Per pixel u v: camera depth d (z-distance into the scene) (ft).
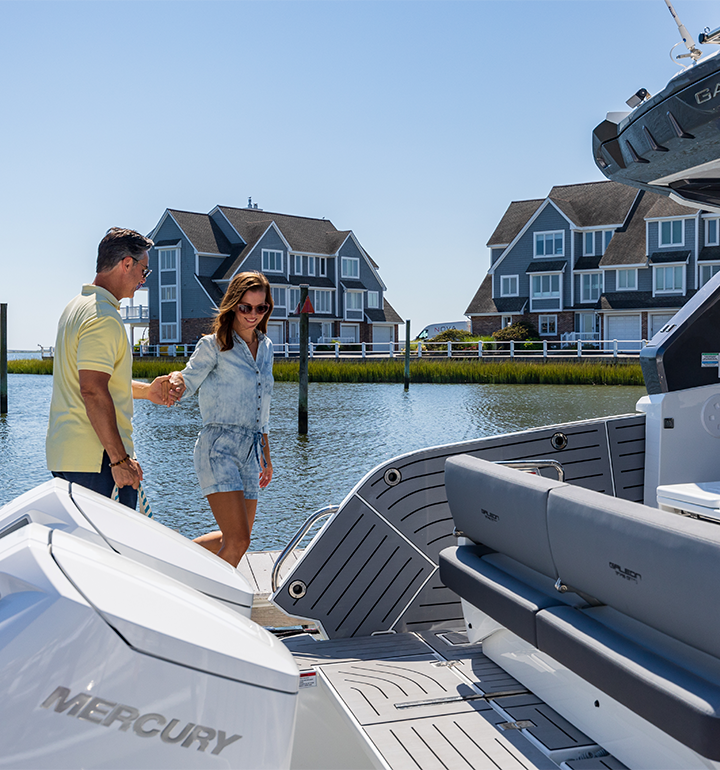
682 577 5.36
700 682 5.46
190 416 62.85
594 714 6.69
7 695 3.37
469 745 6.67
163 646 3.64
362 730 6.94
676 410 10.77
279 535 23.72
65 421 9.70
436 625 10.52
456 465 8.99
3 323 70.44
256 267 167.43
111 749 3.52
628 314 143.64
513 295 156.66
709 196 9.14
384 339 194.08
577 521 6.51
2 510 5.08
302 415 51.37
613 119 7.72
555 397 80.53
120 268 9.85
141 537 5.06
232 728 3.79
